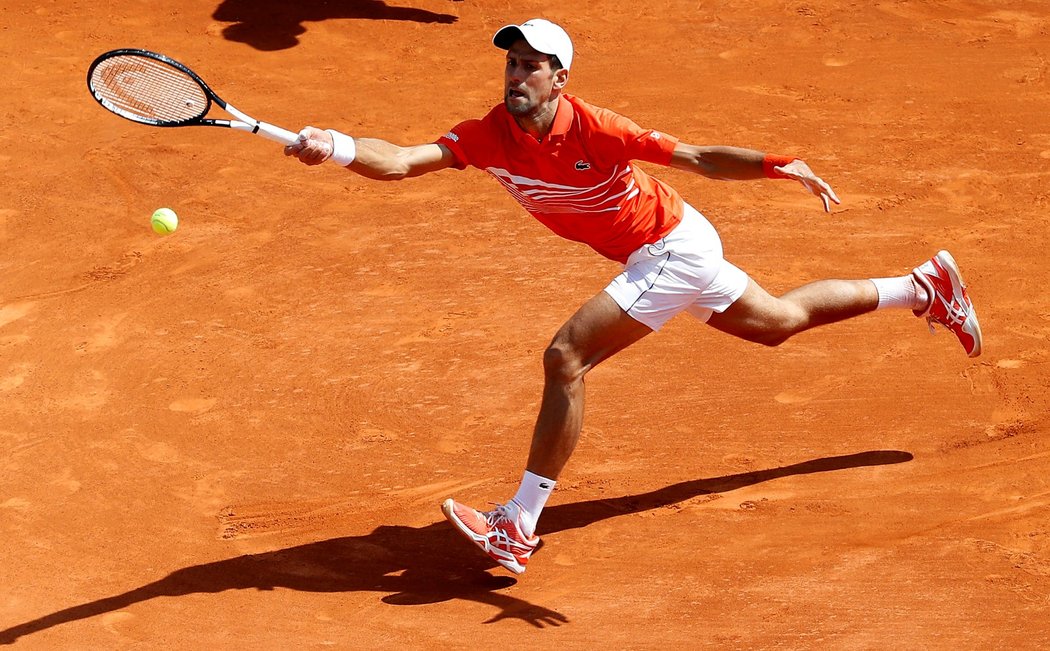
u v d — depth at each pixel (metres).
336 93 45.22
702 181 37.47
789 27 51.91
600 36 51.34
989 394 25.19
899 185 36.94
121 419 25.28
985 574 19.36
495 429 24.73
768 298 21.44
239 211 35.66
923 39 50.47
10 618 19.27
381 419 25.17
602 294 19.42
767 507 21.70
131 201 36.28
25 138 40.62
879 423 24.31
